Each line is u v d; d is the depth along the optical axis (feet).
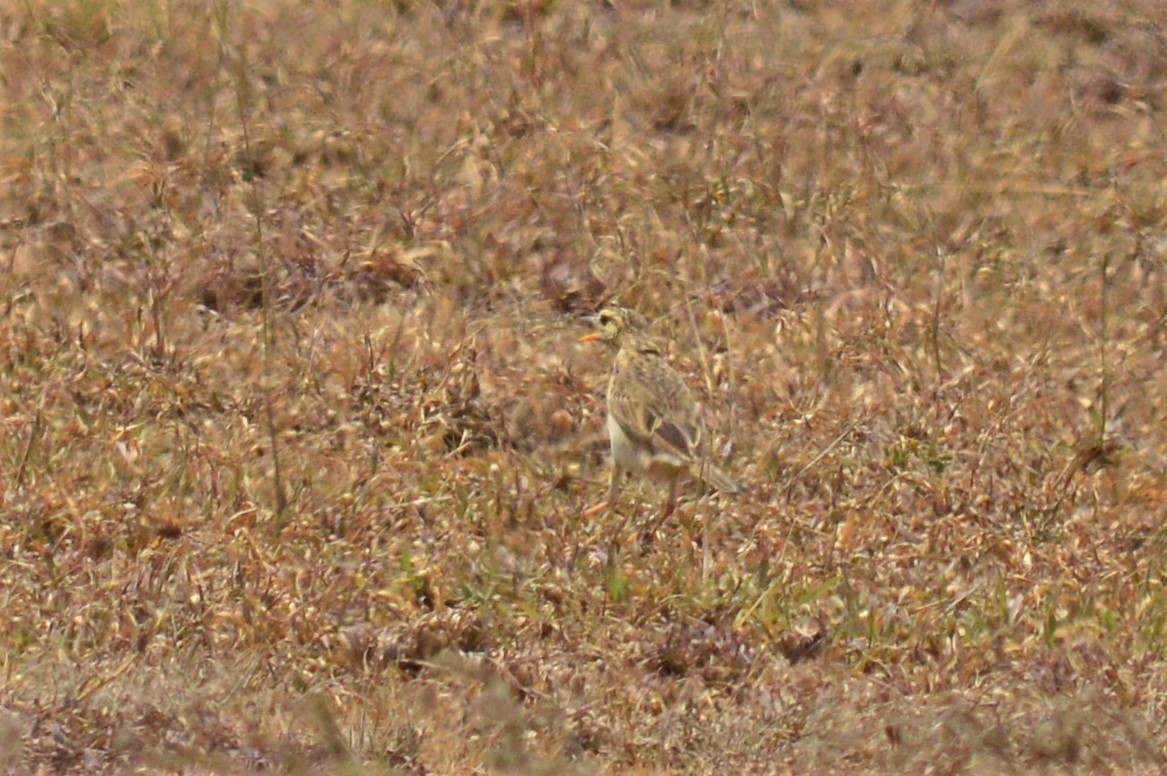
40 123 98.17
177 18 107.45
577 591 67.31
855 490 75.56
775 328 87.51
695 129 103.04
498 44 108.58
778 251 93.04
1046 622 66.90
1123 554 72.23
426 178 96.17
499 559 69.31
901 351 84.94
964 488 75.00
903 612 67.41
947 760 58.95
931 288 91.40
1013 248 96.53
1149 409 83.51
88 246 89.71
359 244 90.94
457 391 79.97
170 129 98.78
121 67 103.76
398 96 102.63
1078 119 106.93
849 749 59.41
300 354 81.61
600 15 112.78
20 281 87.61
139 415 78.33
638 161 98.53
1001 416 79.77
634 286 89.81
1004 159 102.63
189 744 57.21
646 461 74.13
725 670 63.72
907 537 71.97
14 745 56.80
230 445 75.41
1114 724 60.39
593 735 59.93
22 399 78.23
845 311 88.89
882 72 109.40
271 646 63.10
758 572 69.26
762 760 59.06
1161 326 90.68
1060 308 90.68
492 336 85.56
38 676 60.90
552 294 89.81
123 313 84.84
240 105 96.99
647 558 70.18
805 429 78.64
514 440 78.89
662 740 59.57
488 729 59.77
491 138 99.76
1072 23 114.52
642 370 75.46
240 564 66.49
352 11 110.22
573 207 94.17
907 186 99.45
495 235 91.97
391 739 58.54
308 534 69.56
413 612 65.82
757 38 111.04
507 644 64.69
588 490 76.38
